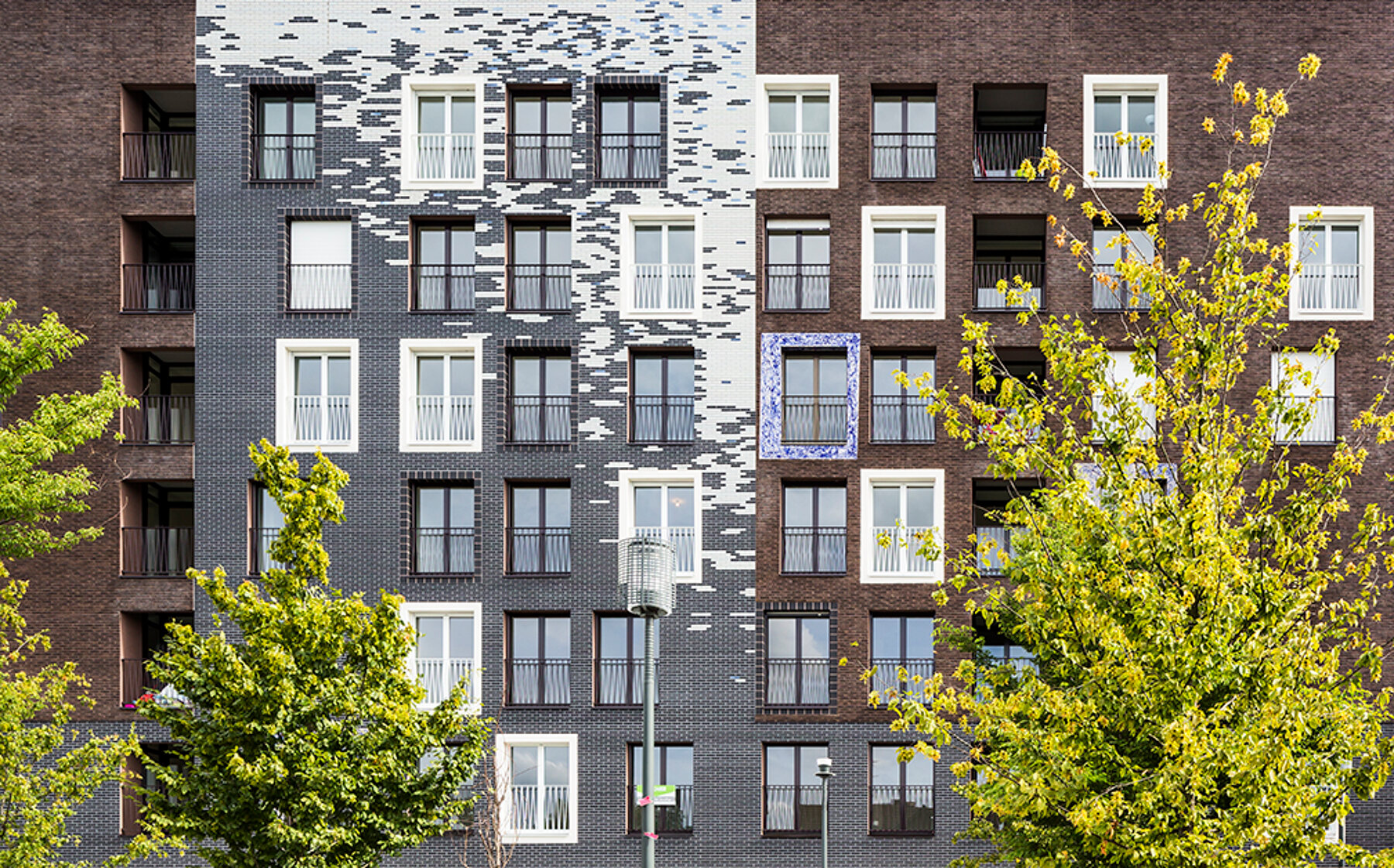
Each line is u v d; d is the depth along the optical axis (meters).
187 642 19.09
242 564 33.31
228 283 34.19
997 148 35.53
